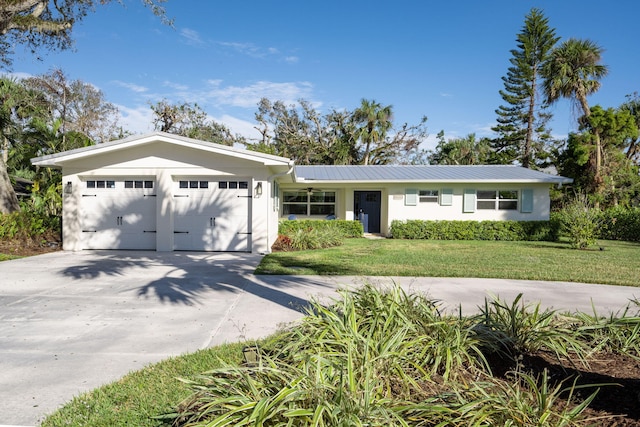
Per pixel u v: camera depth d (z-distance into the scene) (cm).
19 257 1055
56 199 1491
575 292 699
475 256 1138
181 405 283
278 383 260
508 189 1797
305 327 375
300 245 1293
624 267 963
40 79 2872
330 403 234
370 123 3484
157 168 1167
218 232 1191
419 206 1806
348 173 1933
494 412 235
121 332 476
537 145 3472
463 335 349
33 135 2123
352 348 299
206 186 1189
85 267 906
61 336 462
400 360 311
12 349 423
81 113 3225
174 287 709
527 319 396
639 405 264
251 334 467
